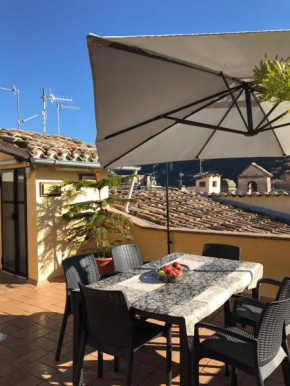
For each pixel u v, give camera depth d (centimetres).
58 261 623
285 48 199
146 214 802
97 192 711
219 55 217
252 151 416
